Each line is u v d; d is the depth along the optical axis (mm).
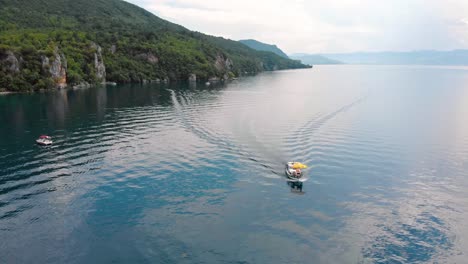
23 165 68875
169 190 59469
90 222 49281
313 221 50844
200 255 42906
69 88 199625
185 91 198750
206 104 147375
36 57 186500
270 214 52406
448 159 78562
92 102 147750
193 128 100062
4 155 74625
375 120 119625
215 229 48281
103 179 63219
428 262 42625
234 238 46406
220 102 154375
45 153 76312
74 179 62844
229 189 60125
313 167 70812
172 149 80438
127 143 84625
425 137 96875
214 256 42812
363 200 57500
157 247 44219
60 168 67688
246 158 74875
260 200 56531
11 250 42906
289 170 66062
